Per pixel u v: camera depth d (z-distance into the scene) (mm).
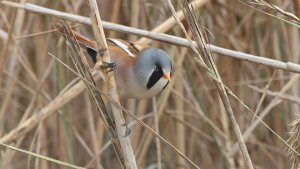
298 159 6391
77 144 12102
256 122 10297
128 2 10789
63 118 10453
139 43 9086
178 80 10797
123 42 8312
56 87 11094
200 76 11156
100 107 6660
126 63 7945
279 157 11641
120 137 6594
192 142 11859
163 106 10508
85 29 10617
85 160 12008
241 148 6449
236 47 11273
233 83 11516
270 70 11578
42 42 11195
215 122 11711
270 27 11133
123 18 10805
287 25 10938
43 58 11227
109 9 10852
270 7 6879
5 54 9094
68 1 11062
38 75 11258
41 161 11109
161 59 7859
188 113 11266
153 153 12289
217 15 11305
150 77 7859
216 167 11930
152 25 10914
